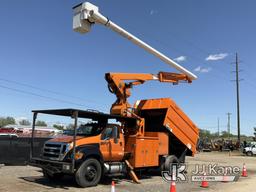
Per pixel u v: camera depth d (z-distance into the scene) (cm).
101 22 1330
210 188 1375
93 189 1230
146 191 1245
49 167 1266
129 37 1463
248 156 4447
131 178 1548
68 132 1460
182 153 1842
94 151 1304
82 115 1370
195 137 1895
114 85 1557
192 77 1830
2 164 1869
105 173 1388
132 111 1584
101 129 1378
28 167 1855
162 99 1756
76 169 1255
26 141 1992
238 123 6294
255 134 7962
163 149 1673
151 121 1795
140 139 1513
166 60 1673
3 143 1902
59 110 1280
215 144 5988
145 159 1532
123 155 1456
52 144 1312
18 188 1205
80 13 1286
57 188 1230
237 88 6359
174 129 1756
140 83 1669
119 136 1444
